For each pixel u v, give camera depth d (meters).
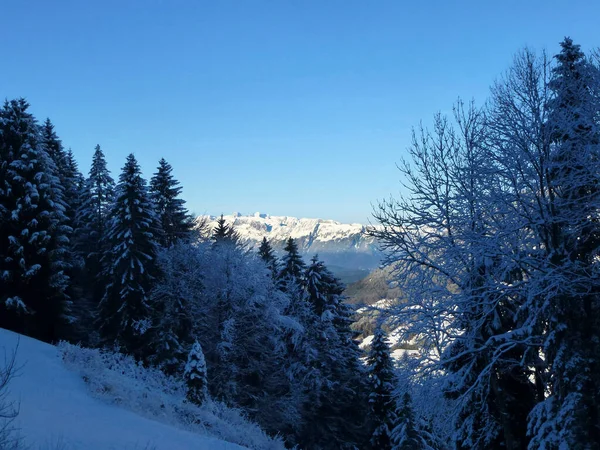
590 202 12.34
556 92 13.70
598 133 12.47
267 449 20.72
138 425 13.84
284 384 34.69
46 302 29.31
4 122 29.66
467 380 14.47
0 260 27.28
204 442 14.24
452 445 15.56
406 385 15.01
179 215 43.59
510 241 13.84
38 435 10.05
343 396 36.75
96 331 37.66
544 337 12.59
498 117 14.44
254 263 35.97
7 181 28.31
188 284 35.28
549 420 11.57
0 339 18.12
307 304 37.50
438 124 15.82
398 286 15.95
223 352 31.14
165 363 31.02
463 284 14.72
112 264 31.78
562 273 11.97
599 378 10.95
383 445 29.94
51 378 15.61
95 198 44.06
